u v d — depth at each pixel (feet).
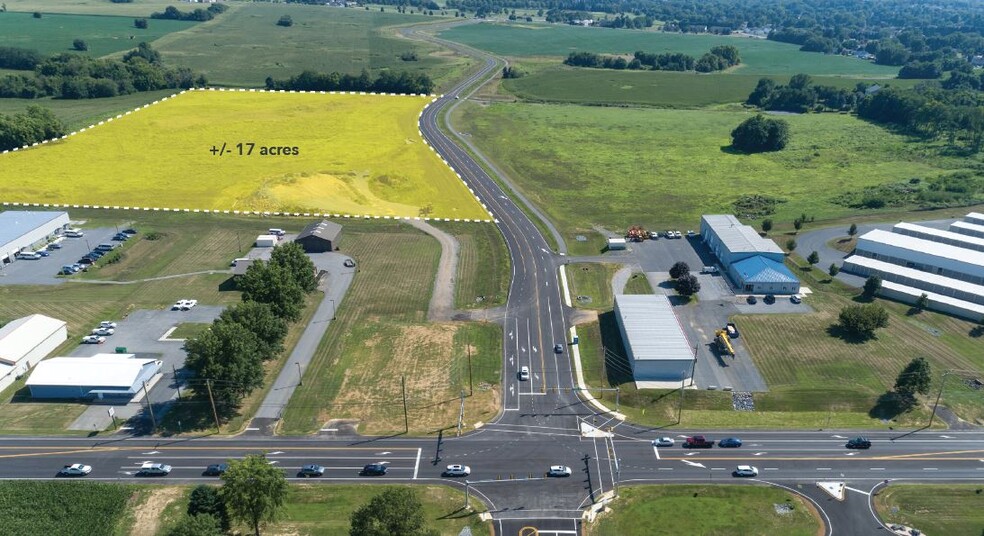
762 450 388.78
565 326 515.09
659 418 417.69
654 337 468.75
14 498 340.80
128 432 398.01
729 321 515.09
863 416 418.51
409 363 468.34
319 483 362.12
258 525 331.77
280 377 451.53
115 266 595.47
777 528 333.62
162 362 462.19
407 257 625.41
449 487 360.07
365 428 406.00
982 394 435.53
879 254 602.85
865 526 335.06
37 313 517.96
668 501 350.64
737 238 609.42
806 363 464.65
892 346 483.92
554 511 344.08
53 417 409.49
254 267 497.46
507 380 453.17
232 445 390.01
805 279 583.58
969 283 547.08
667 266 610.24
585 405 428.97
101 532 325.83
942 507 346.74
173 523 332.19
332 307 537.65
